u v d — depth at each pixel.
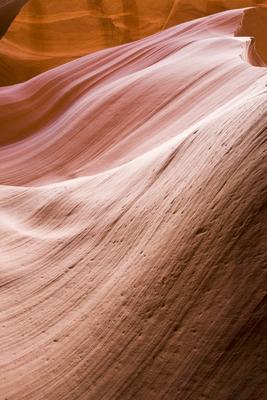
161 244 2.93
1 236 5.40
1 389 2.94
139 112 10.88
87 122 11.74
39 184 10.83
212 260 2.40
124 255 3.41
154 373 2.32
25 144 13.16
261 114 2.93
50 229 5.22
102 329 2.83
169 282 2.59
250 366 1.99
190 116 9.29
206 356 2.15
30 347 3.21
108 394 2.47
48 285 3.90
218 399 2.02
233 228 2.41
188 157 3.71
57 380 2.79
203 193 2.89
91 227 4.42
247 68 9.72
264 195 2.37
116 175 5.52
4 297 4.02
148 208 3.67
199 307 2.31
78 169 10.62
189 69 11.30
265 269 2.13
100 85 13.99
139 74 12.59
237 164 2.75
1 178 11.40
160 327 2.45
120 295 2.92
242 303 2.13
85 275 3.66
